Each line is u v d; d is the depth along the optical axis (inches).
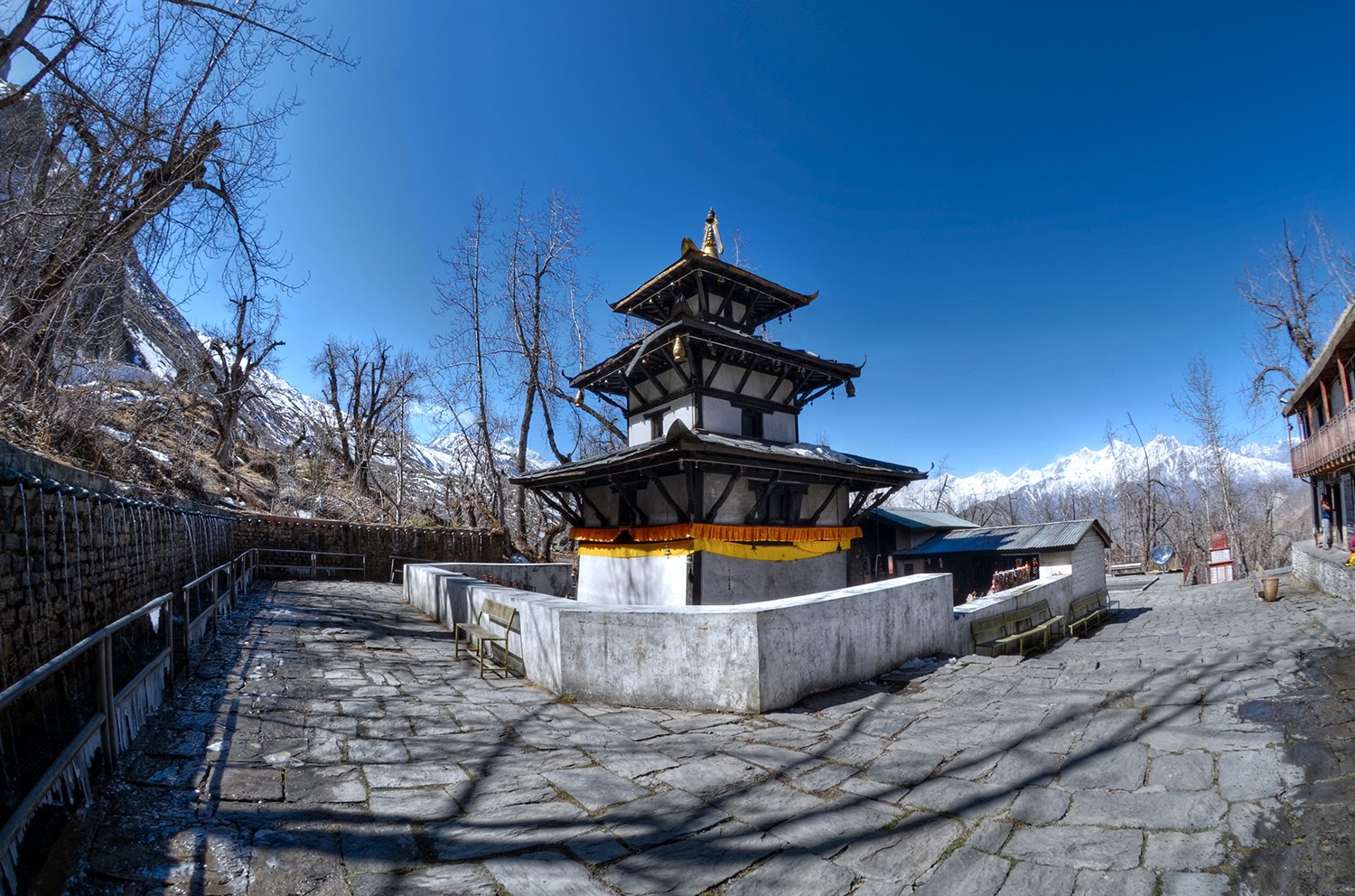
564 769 204.7
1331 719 213.3
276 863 139.9
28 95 362.3
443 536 1013.2
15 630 181.5
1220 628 566.3
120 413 847.7
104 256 358.9
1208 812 158.1
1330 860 132.1
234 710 251.6
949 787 185.3
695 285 683.4
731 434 606.2
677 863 146.2
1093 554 969.5
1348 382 684.7
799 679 287.7
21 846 124.3
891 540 1157.7
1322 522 890.1
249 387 1304.1
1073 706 254.5
